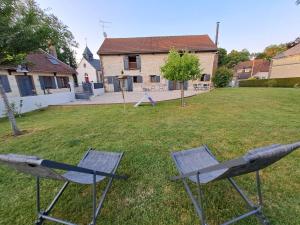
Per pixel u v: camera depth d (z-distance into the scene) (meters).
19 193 2.33
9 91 10.06
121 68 19.52
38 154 3.56
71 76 16.70
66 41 5.13
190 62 7.78
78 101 13.15
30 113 9.19
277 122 4.99
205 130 4.56
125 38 21.48
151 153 3.33
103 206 2.04
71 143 4.01
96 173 1.72
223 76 19.20
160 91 18.88
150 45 19.94
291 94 10.80
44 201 2.17
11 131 5.49
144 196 2.18
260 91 13.29
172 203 2.05
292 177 2.40
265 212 1.83
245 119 5.46
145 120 5.99
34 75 11.95
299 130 4.27
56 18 4.77
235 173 1.42
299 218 1.75
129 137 4.27
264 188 2.19
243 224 1.70
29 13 4.17
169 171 2.70
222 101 9.22
